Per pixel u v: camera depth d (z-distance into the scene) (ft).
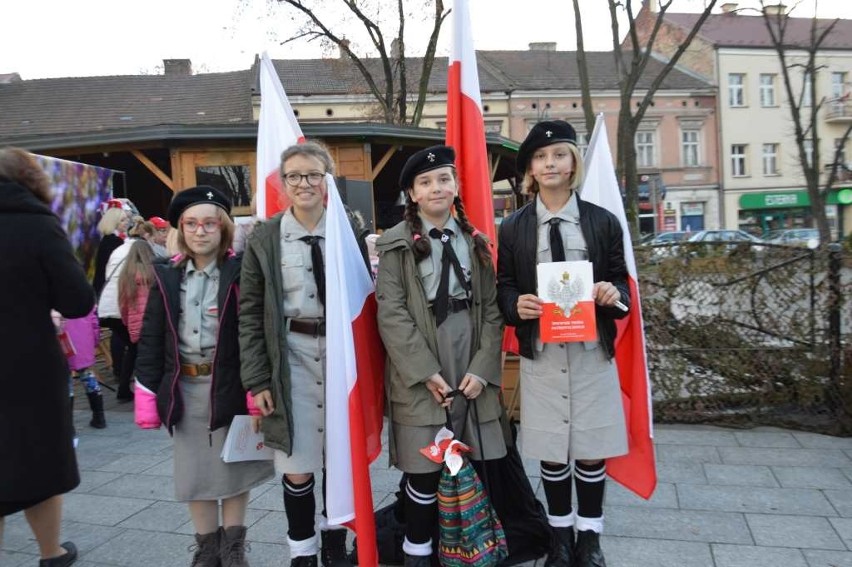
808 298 15.67
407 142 32.30
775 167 109.50
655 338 16.62
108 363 25.94
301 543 8.87
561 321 8.12
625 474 9.48
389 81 54.80
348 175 31.14
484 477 8.77
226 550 8.95
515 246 8.87
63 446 8.59
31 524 9.34
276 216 8.93
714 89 106.93
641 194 105.29
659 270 16.69
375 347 9.11
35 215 8.41
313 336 8.63
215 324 8.84
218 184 30.63
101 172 23.36
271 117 11.48
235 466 8.95
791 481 12.27
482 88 98.94
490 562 8.31
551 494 9.04
